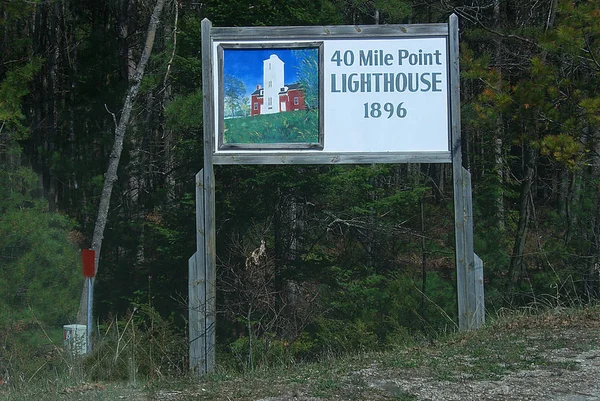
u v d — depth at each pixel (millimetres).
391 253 18078
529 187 16469
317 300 15133
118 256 20688
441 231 18828
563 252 14344
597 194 14180
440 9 18406
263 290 11578
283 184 16062
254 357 10164
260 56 9039
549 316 9523
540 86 12797
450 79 8945
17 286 14211
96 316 18141
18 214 14680
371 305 15758
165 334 9578
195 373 8555
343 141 8977
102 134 20750
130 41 21750
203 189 8875
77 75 22234
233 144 8938
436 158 8930
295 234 17422
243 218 16750
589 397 5867
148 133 21500
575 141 12703
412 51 8984
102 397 6906
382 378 6816
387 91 8984
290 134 8984
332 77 9000
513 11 19016
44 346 13164
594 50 12477
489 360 7246
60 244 15398
